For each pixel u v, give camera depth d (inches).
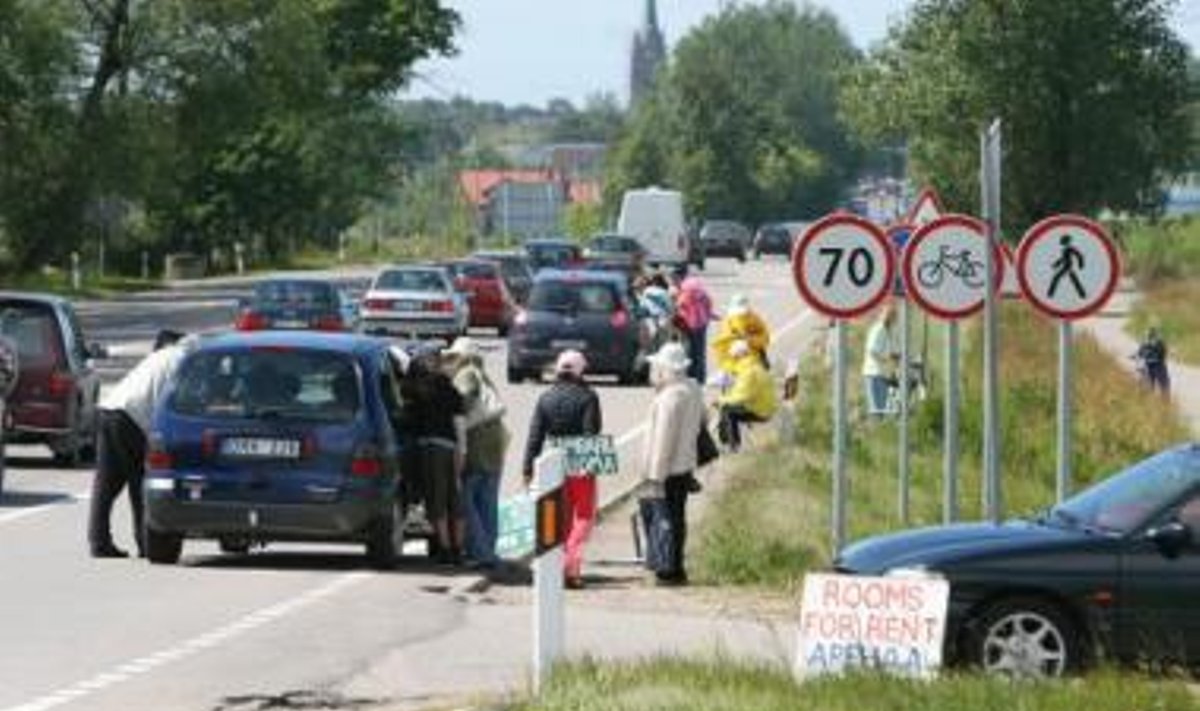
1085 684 1497.3
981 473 3462.1
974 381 4702.3
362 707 1541.6
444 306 5757.9
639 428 3976.4
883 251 2188.7
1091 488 1804.9
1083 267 2140.7
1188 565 1625.2
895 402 4092.0
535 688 1519.4
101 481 2315.5
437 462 2300.7
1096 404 4478.3
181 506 2229.3
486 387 2332.7
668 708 1401.3
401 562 2338.8
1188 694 1465.3
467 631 1902.1
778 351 5930.1
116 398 2306.8
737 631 1942.7
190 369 2260.1
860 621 1568.7
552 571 1555.1
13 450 3513.8
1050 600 1621.6
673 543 2239.2
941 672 1530.5
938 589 1555.1
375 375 2274.9
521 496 2277.3
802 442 3668.8
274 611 1980.8
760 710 1391.5
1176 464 1696.6
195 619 1924.2
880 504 3004.4
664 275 5610.2
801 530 2593.5
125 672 1657.2
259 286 5137.8
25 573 2194.9
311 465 2224.4
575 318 4918.8
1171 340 7293.3
